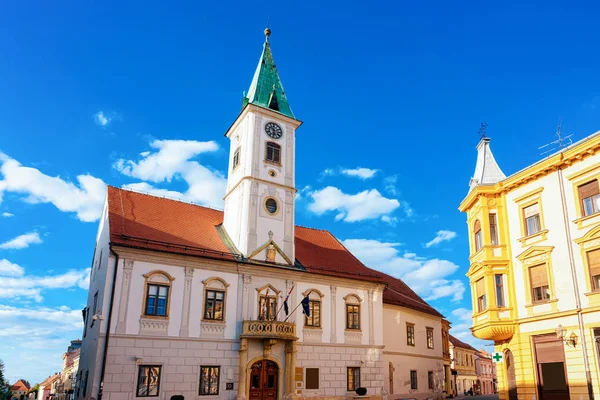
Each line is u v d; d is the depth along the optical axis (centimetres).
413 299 5188
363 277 4116
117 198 3694
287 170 4156
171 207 3959
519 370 2770
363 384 3844
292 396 3459
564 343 2556
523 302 2828
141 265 3209
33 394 15150
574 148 2648
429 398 4778
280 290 3700
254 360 3416
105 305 3045
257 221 3816
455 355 8288
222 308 3425
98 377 2917
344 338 3875
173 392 3100
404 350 4578
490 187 3102
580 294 2530
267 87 4391
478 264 3067
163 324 3177
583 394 2420
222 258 3497
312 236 4659
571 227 2642
